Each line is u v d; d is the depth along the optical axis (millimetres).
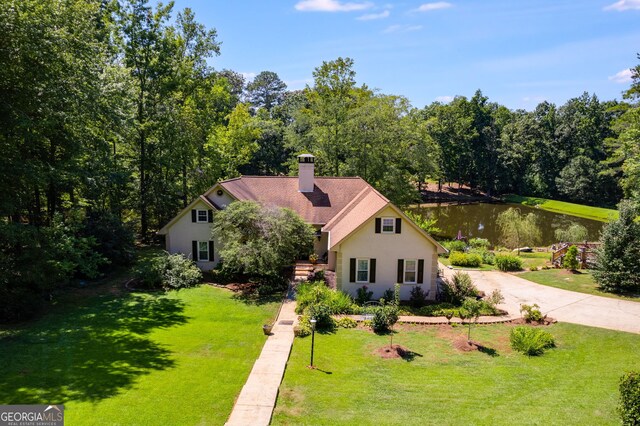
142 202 36250
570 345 17188
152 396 12703
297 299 22562
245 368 14930
